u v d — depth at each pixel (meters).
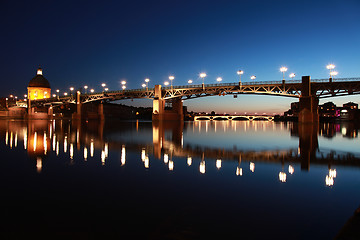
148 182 8.84
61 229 5.16
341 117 125.75
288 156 14.93
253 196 7.37
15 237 4.79
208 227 5.31
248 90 85.12
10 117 138.25
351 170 11.01
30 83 171.25
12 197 7.16
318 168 11.43
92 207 6.40
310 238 4.86
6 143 20.58
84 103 129.50
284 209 6.37
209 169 11.05
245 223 5.54
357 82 69.25
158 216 5.86
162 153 15.89
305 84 73.25
